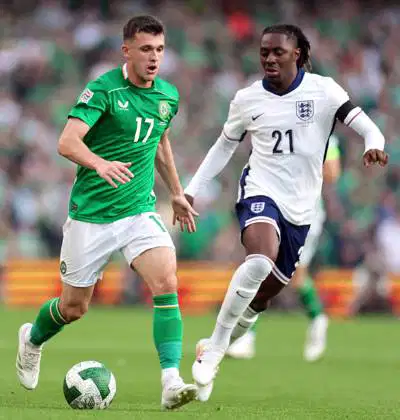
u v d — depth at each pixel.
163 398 25.61
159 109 26.88
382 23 101.12
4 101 90.88
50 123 89.56
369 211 78.31
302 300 44.12
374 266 71.88
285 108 28.80
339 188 78.69
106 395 25.80
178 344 26.12
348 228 74.69
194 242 76.69
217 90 92.06
